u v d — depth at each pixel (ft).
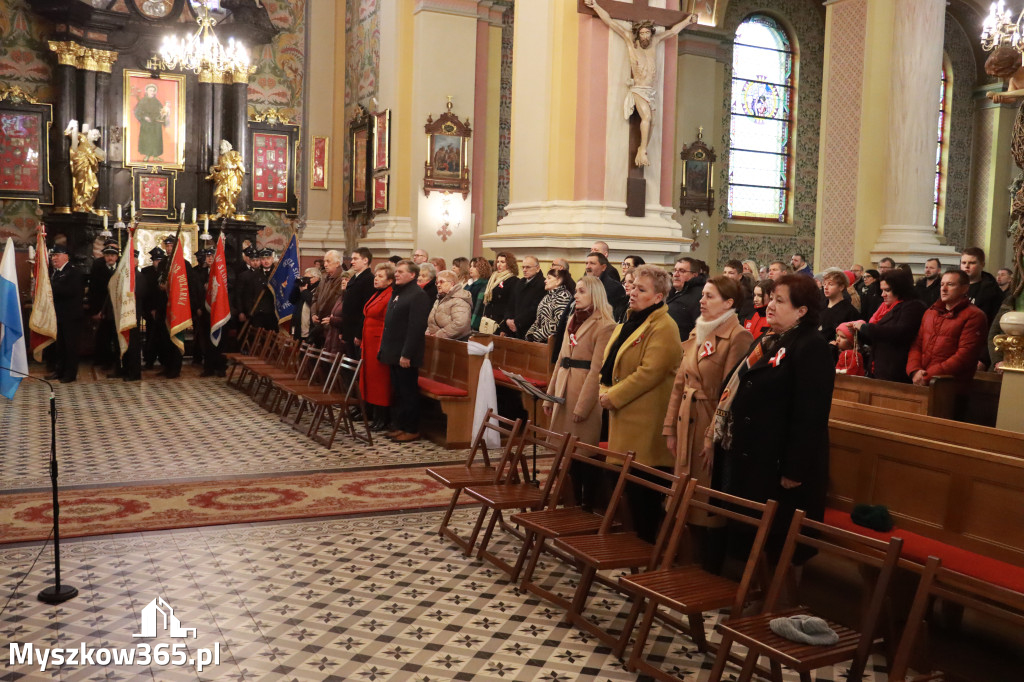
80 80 51.31
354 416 32.12
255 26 55.52
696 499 14.49
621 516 17.81
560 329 22.80
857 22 41.83
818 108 66.18
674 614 15.01
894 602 13.20
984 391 18.90
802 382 13.33
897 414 15.93
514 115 36.83
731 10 62.85
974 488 13.23
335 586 15.67
